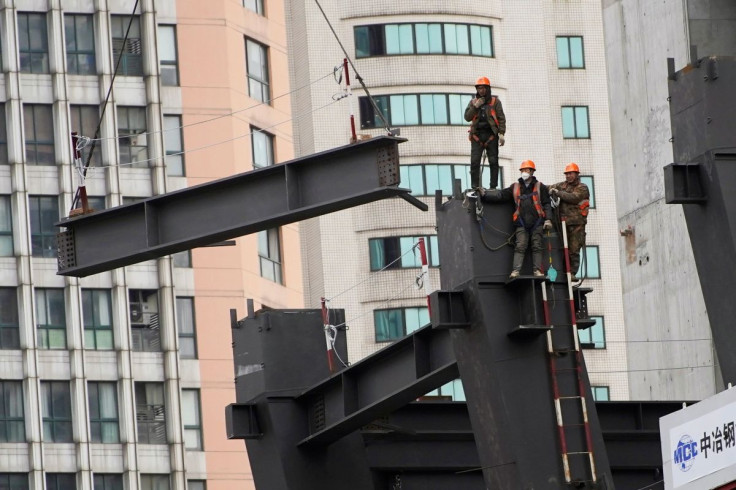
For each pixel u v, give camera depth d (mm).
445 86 180625
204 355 165500
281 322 89500
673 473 70938
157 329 164750
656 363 99312
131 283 164875
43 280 163500
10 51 166375
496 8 183875
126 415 162000
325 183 76938
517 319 70688
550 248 71062
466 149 180125
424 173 179250
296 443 88000
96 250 83188
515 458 70125
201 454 163250
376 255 178500
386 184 75125
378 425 86000
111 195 165250
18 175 164250
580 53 185125
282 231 173500
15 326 162500
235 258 167875
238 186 79688
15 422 160625
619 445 85062
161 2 170625
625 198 102125
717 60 71438
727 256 71062
